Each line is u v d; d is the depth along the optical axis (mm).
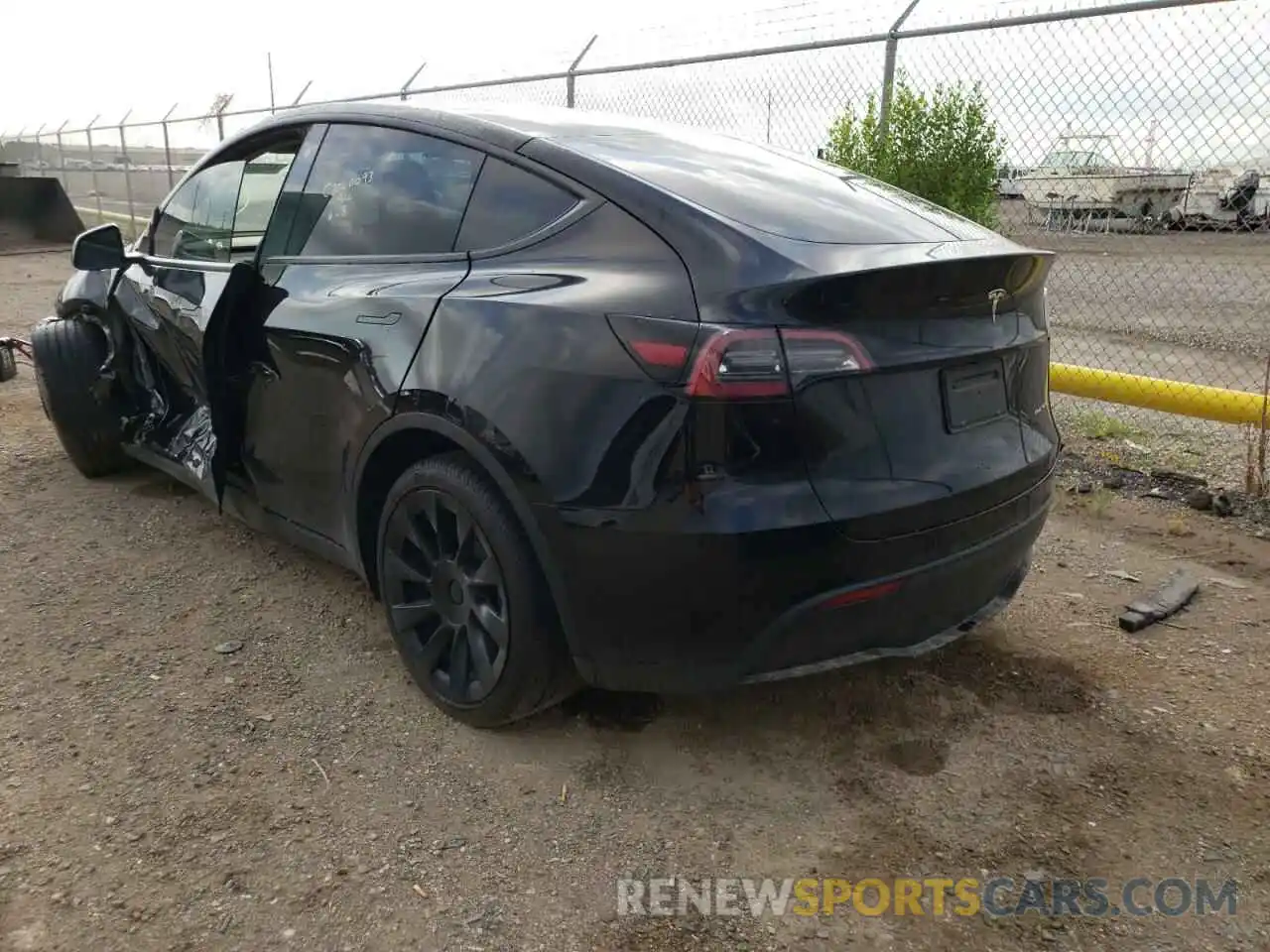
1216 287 9914
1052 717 2965
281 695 3041
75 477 4941
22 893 2217
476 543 2680
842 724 2914
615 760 2742
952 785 2652
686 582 2277
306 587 3773
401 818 2494
